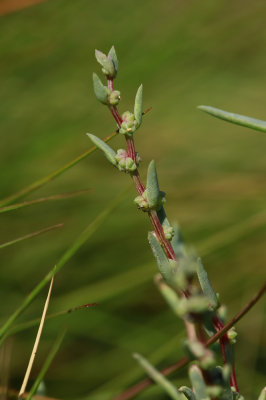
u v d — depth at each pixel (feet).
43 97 4.60
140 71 5.08
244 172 4.58
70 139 4.52
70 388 3.56
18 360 3.63
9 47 4.70
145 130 4.94
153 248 1.32
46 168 4.36
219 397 1.29
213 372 1.32
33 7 4.88
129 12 5.14
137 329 3.74
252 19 5.49
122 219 4.25
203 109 1.42
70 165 2.13
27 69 4.68
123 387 2.96
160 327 3.75
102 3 5.10
